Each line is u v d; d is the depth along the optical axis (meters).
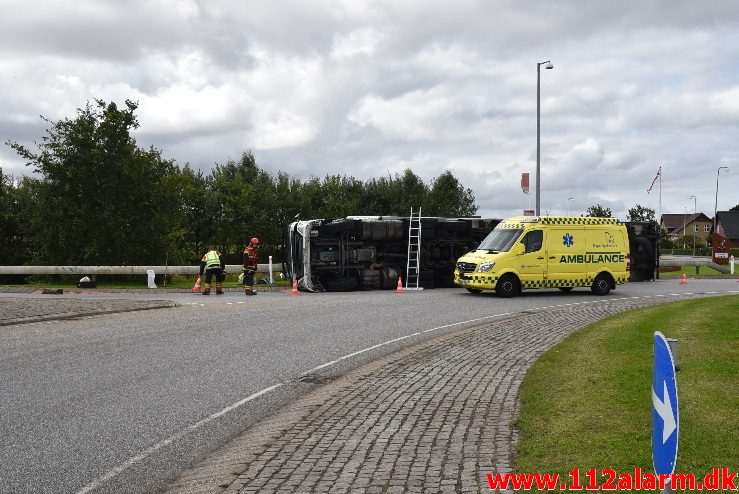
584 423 6.28
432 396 7.93
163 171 31.42
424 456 5.70
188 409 7.69
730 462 5.07
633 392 7.30
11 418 7.25
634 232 29.80
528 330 13.47
